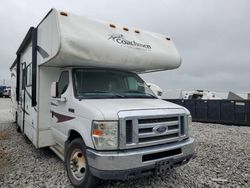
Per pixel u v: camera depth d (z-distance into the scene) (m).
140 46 4.94
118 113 3.39
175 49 5.68
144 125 3.48
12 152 6.00
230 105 13.34
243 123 12.73
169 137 3.77
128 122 3.41
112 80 4.84
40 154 5.85
